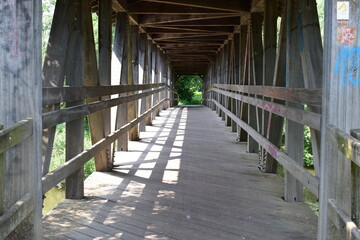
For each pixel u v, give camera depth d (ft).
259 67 21.09
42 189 8.35
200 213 11.56
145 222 10.71
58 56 11.03
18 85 7.06
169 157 20.08
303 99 9.23
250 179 15.80
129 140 25.48
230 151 22.03
